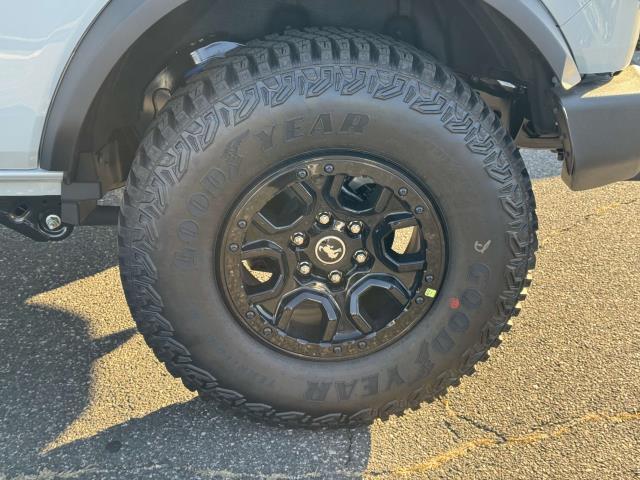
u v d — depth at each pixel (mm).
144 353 2578
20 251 3283
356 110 1805
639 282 2969
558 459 2066
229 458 2094
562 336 2627
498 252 1972
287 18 2098
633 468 2031
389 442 2146
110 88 1937
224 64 1869
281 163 1862
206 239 1897
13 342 2635
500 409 2266
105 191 2225
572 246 3258
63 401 2324
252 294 2004
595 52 1904
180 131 1817
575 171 1953
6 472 2033
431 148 1852
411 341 2066
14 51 1765
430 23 2115
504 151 1902
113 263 3211
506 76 2236
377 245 1985
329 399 2092
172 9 1760
